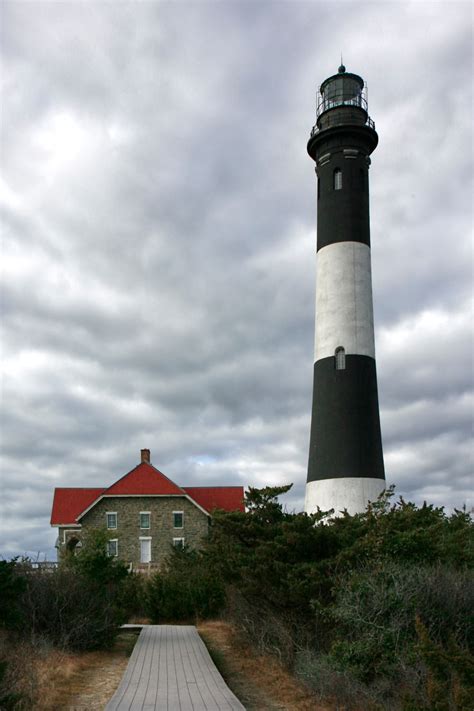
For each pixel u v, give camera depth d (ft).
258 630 44.98
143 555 129.80
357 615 35.17
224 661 43.52
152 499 132.57
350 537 43.24
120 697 31.37
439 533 47.11
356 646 34.19
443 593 35.50
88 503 136.98
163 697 31.37
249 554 43.88
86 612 46.11
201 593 66.28
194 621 65.51
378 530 42.14
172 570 79.56
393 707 29.89
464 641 33.76
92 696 33.35
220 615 65.10
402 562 38.91
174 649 45.39
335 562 39.93
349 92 90.58
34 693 30.86
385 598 34.81
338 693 33.17
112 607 49.67
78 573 51.47
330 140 88.02
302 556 42.27
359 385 79.82
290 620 41.57
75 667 39.55
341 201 85.66
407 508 45.70
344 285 82.99
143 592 70.69
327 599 39.34
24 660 34.81
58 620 45.01
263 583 41.86
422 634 27.07
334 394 79.92
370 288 84.53
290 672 38.73
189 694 31.99
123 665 41.91
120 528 130.52
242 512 47.21
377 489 76.59
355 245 84.38
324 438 79.25
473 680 25.02
